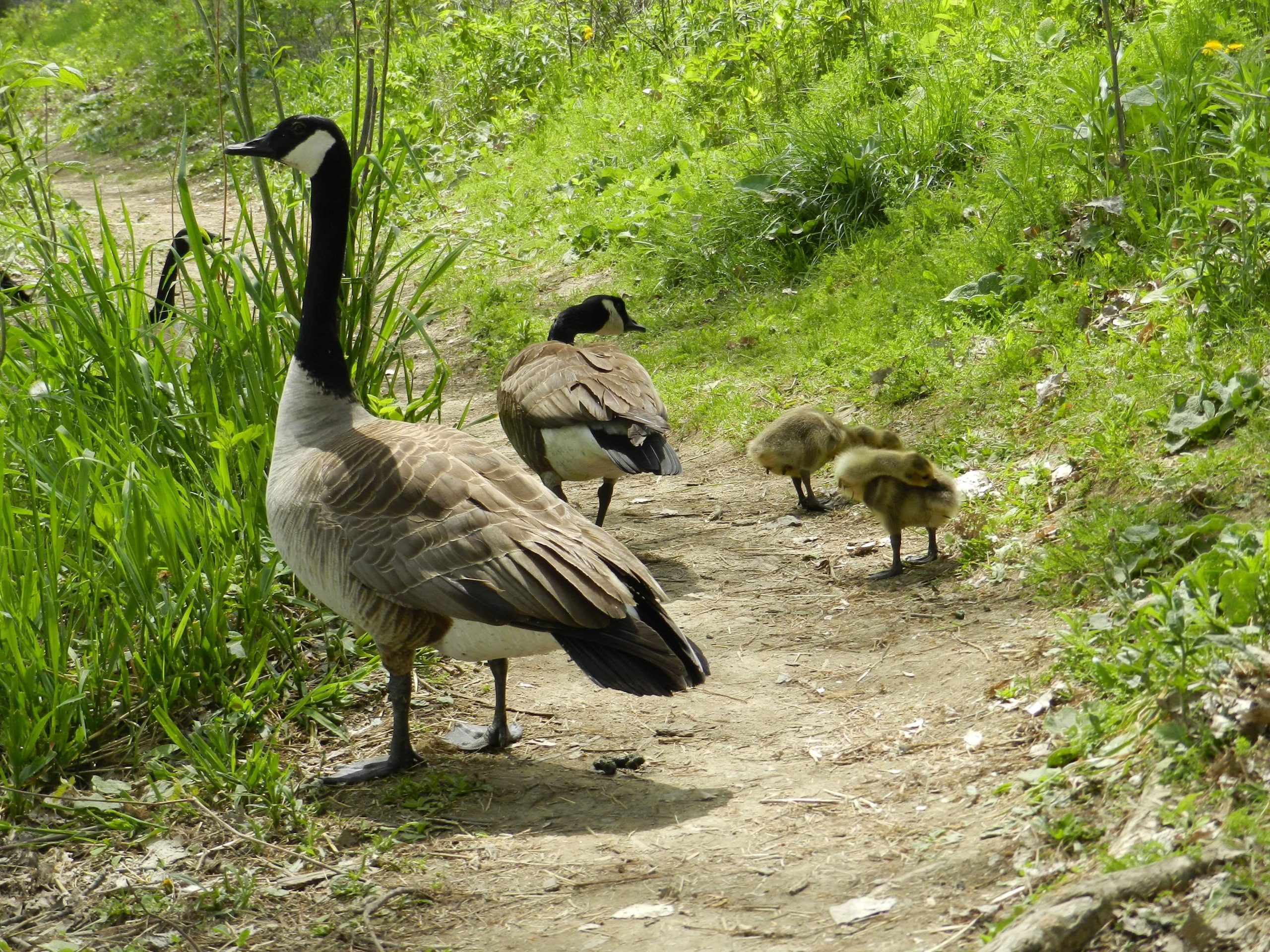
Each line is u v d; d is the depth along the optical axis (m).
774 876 3.70
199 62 21.80
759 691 5.12
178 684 4.95
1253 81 7.46
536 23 18.84
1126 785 3.60
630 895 3.69
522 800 4.38
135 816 4.34
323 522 4.34
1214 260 6.77
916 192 10.37
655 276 11.23
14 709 4.55
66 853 4.16
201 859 4.09
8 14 31.98
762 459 6.77
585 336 10.60
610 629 3.99
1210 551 4.47
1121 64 9.44
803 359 8.84
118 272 6.55
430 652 5.57
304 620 5.61
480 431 9.12
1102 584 5.05
